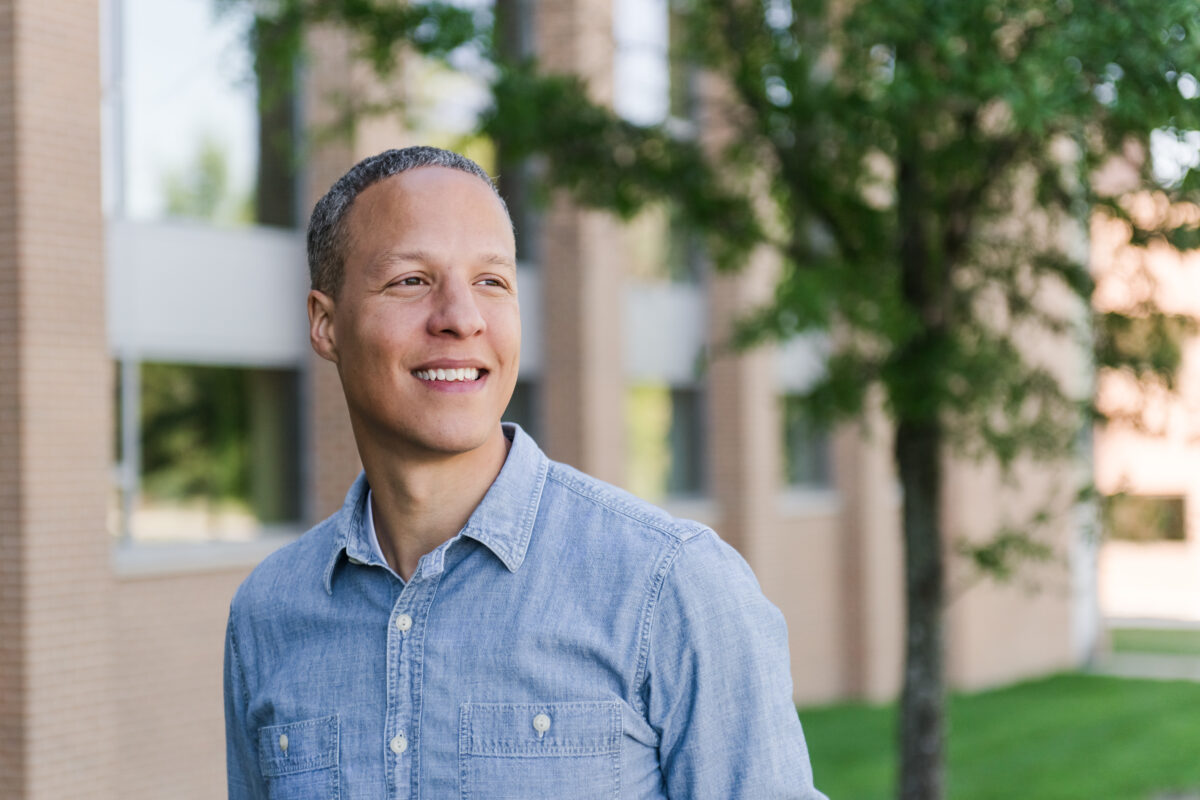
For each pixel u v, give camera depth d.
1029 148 6.18
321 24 6.46
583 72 7.58
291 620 1.77
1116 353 6.38
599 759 1.57
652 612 1.58
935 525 6.64
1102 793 10.87
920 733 6.62
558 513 1.67
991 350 6.69
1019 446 6.74
